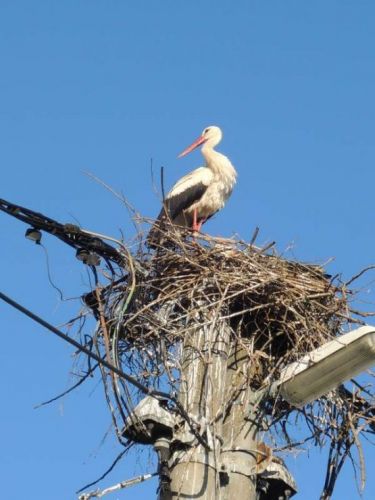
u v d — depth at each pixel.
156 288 11.17
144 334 10.73
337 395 10.98
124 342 10.80
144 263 11.50
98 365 10.30
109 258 10.59
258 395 9.81
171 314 10.97
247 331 11.05
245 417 9.66
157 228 11.83
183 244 11.73
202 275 11.27
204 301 10.82
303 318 11.23
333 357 9.41
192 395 9.51
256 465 9.40
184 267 11.55
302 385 9.56
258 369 10.27
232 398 9.80
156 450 8.90
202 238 12.09
